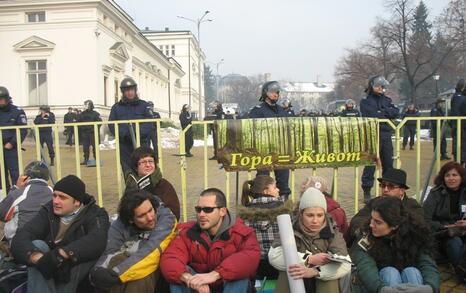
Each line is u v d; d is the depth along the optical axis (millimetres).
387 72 40500
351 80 46656
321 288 3615
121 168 6238
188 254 3787
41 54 27391
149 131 6207
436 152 5457
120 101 6324
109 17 30281
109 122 5516
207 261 3750
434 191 4711
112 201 7340
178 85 64375
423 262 3791
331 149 5102
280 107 6109
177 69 61531
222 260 3715
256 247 3732
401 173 4430
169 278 3592
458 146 5406
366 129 5184
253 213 4223
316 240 3750
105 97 29750
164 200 4621
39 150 5668
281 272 3740
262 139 5000
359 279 3801
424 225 3818
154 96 47469
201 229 3838
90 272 3670
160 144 5477
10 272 3863
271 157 5031
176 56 68750
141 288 3666
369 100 6613
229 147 4988
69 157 15586
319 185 4645
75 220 3836
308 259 3602
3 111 6867
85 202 3959
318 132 5070
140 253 3686
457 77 43375
